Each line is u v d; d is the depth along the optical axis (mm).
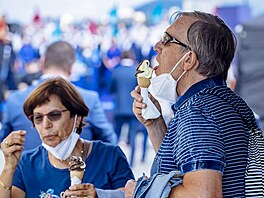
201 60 2271
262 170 2252
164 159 2199
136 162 10508
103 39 16344
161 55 2375
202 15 2381
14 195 2781
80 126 2895
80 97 2824
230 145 2127
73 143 2779
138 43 16156
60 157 2771
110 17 18094
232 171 2129
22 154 2893
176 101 2406
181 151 2074
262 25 8016
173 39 2314
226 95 2248
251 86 8047
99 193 2469
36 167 2818
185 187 2016
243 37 8133
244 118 2268
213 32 2270
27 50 16141
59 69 4465
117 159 2895
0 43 13312
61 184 2756
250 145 2277
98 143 2949
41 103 2725
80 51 15680
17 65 15445
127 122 10039
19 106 4043
